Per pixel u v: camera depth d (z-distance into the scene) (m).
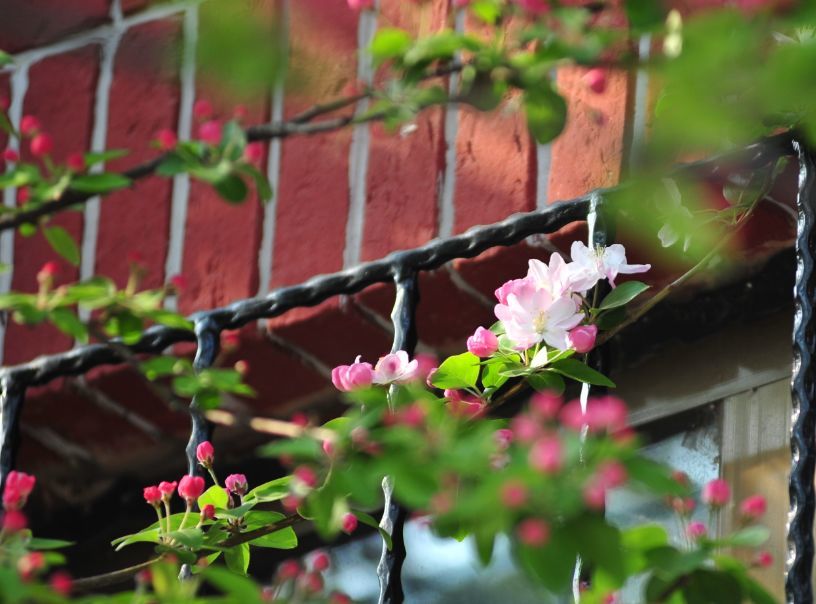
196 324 3.13
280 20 1.90
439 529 2.41
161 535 2.68
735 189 2.96
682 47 1.74
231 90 1.93
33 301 2.54
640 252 3.14
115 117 3.87
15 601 2.02
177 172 2.37
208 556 2.82
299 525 3.95
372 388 2.49
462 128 3.38
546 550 1.84
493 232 2.92
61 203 2.45
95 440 3.86
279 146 3.61
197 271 3.65
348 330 3.43
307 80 1.91
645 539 2.11
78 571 4.08
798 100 1.75
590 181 3.19
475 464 1.93
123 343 3.20
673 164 2.76
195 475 2.98
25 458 3.95
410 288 2.97
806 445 2.58
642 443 3.50
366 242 3.44
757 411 3.34
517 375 2.73
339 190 3.51
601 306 2.84
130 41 3.86
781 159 2.92
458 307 3.35
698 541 2.16
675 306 3.36
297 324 3.44
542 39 2.28
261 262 3.58
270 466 3.86
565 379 3.59
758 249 3.15
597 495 1.82
